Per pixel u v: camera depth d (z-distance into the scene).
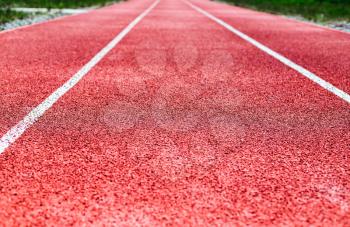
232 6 23.05
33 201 1.66
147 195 1.72
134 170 1.97
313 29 9.56
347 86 3.84
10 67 4.45
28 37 7.14
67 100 3.20
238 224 1.51
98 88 3.60
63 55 5.28
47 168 1.97
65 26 9.38
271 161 2.10
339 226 1.51
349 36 8.13
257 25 10.38
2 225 1.47
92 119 2.74
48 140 2.34
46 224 1.49
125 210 1.60
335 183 1.87
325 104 3.22
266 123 2.72
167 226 1.49
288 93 3.55
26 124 2.61
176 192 1.75
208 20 11.81
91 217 1.55
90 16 12.97
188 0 33.62
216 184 1.83
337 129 2.62
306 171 1.99
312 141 2.40
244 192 1.76
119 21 11.02
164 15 13.74
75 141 2.33
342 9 17.91
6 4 16.23
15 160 2.06
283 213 1.60
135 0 32.34
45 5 17.09
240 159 2.12
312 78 4.16
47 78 3.96
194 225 1.50
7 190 1.74
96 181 1.85
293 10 18.22
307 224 1.52
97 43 6.52
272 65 4.84
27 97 3.26
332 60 5.21
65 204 1.64
